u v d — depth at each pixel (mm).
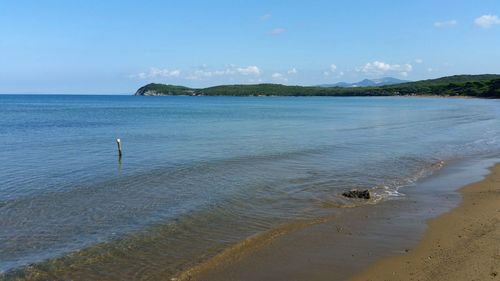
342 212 16359
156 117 77500
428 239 13094
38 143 37625
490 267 10555
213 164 26688
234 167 25672
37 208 17172
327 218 15617
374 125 58625
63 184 21312
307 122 65062
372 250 12359
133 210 16828
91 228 14797
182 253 12555
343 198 18359
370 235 13656
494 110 92250
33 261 12117
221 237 13812
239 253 12445
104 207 17281
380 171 24281
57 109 108375
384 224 14734
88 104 150375
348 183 21250
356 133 47219
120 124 60469
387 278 10438
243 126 57438
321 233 13992
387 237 13422
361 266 11258
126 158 29156
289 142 38531
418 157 29297
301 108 119062
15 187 20641
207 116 81188
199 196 18859
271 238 13625
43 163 27156
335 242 13125
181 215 16156
